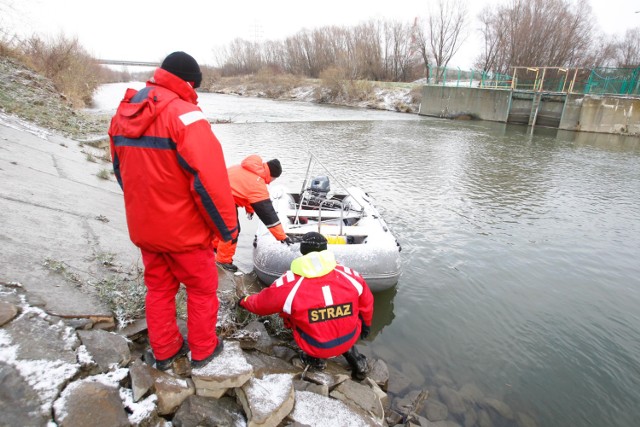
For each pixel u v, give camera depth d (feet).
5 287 7.36
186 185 5.68
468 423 9.22
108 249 11.19
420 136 57.00
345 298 8.07
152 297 6.54
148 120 5.26
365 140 51.60
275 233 11.80
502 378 10.76
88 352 6.51
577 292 15.44
